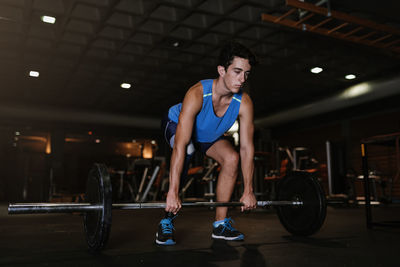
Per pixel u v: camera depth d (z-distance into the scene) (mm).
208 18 4844
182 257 1213
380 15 4270
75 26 4930
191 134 1426
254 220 2814
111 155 11977
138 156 11969
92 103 8750
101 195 1239
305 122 10023
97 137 10383
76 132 9969
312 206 1633
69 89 7570
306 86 7641
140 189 5418
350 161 8648
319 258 1172
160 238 1503
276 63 6191
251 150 1539
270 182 5074
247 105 1539
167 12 4676
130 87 7535
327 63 6238
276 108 9539
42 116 7906
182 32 5219
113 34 5168
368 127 8320
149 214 3828
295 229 1732
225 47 1298
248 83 6121
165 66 6387
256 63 1288
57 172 9422
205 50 5797
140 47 5785
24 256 1262
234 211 4211
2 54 5672
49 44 5469
